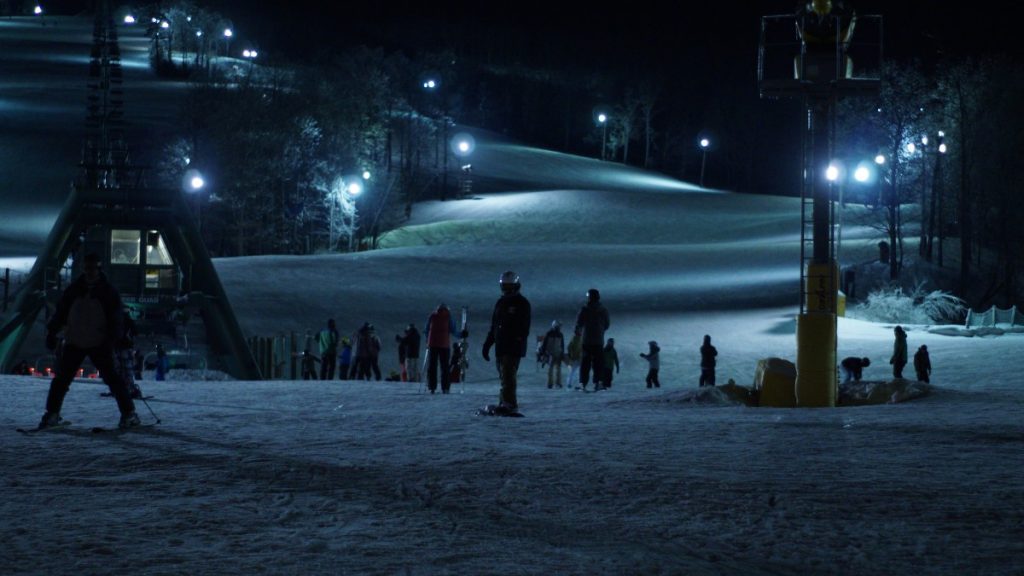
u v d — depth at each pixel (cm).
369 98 11644
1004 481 920
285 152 9544
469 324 4894
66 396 1792
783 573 607
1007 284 7125
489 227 9775
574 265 6719
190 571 590
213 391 2095
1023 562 634
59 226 4272
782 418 1504
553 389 2684
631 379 3838
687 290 5803
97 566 599
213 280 4291
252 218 9475
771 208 11044
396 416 1529
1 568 591
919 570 615
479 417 1523
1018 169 7638
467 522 743
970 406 1722
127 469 981
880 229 7738
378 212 9906
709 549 666
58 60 16825
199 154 9169
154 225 4325
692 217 10181
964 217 7012
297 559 624
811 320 1970
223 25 17562
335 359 3519
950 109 7731
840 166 3578
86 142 4750
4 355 3953
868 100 7488
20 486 886
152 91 14262
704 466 1005
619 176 14462
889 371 3556
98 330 1288
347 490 867
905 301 5616
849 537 701
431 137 12950
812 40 1969
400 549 655
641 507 801
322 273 6125
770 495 849
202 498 832
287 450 1113
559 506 804
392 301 5419
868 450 1132
